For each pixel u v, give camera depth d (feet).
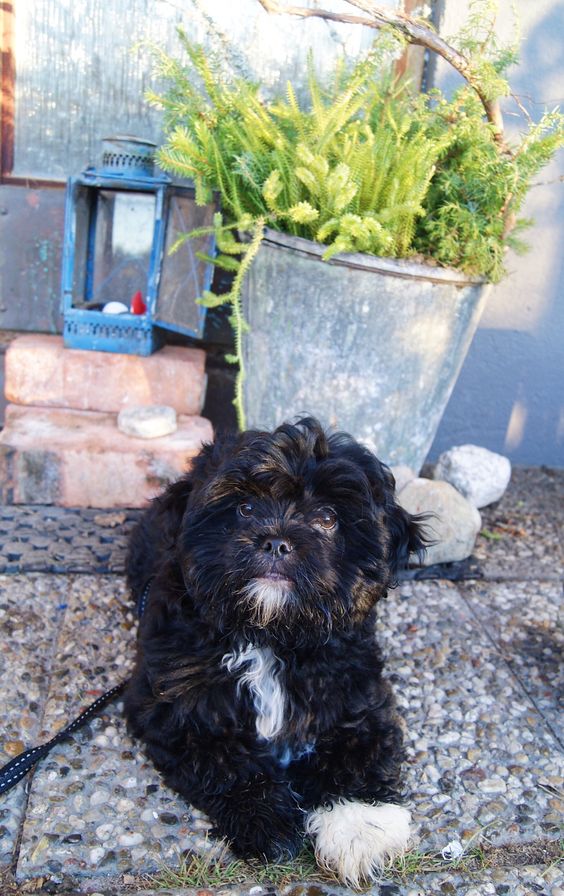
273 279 2.70
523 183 2.68
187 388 3.21
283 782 1.83
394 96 2.76
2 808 1.76
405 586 2.72
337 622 1.78
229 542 1.76
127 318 3.13
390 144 2.64
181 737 1.82
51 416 3.10
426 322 2.73
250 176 2.61
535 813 1.87
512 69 3.27
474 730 2.10
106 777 1.86
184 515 1.85
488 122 2.71
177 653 1.86
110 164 3.05
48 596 2.47
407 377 2.80
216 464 1.86
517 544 3.04
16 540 2.70
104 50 3.37
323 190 2.53
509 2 3.19
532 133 2.67
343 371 2.75
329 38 3.38
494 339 3.59
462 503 2.87
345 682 1.89
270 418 2.88
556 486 3.58
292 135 2.75
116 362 3.14
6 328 3.56
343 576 1.77
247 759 1.81
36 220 3.45
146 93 2.78
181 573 1.88
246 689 1.85
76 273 3.25
